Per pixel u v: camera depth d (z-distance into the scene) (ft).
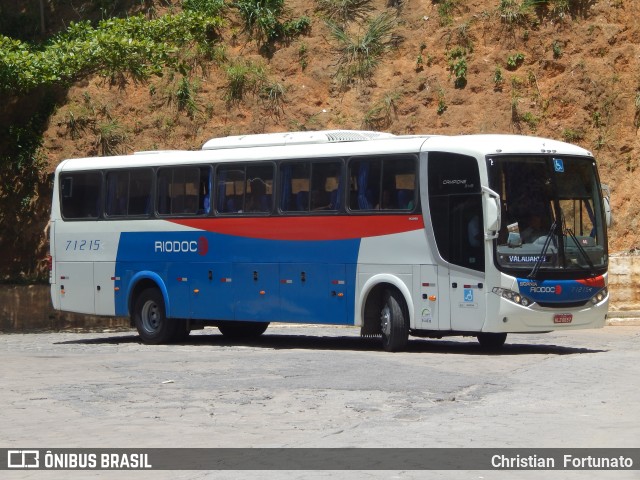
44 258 100.01
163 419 37.65
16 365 54.80
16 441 33.78
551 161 58.39
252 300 65.87
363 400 40.96
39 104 105.19
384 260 60.13
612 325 77.15
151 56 87.51
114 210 73.05
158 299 70.74
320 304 62.85
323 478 27.61
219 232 67.51
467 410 38.52
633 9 92.68
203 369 51.98
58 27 115.24
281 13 105.09
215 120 100.83
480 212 56.95
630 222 86.38
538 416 37.04
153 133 101.86
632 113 89.61
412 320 59.06
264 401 41.22
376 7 103.55
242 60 102.99
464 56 95.25
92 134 103.09
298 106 98.89
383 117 95.30
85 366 54.19
